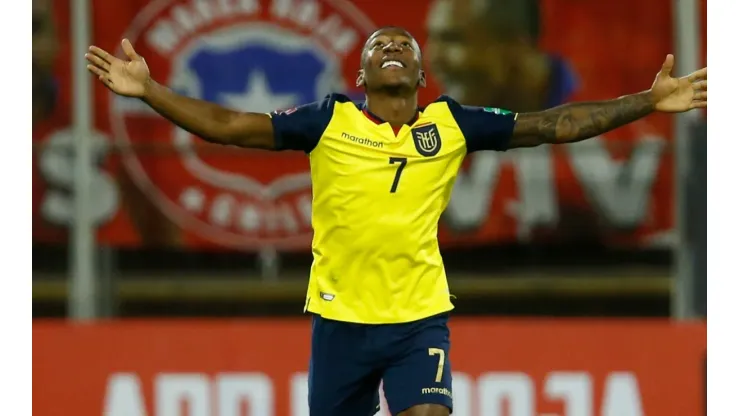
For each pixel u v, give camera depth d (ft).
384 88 64.13
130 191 111.24
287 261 113.80
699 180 111.24
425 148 63.87
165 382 99.50
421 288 64.49
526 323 100.37
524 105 112.98
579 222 112.68
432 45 112.88
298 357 99.91
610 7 112.88
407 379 64.13
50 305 111.14
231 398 99.30
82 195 110.52
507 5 112.88
